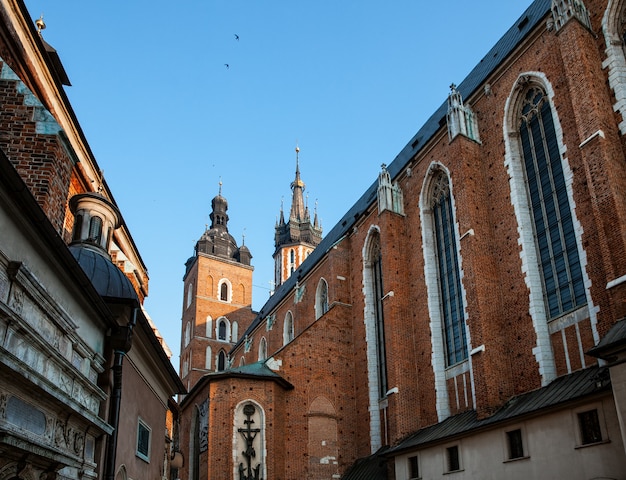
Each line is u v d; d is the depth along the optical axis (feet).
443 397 116.78
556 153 98.32
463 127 115.96
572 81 89.20
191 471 150.30
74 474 44.50
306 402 145.79
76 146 81.56
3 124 53.88
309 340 152.56
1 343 31.58
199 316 311.88
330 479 139.44
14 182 31.12
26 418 34.76
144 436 71.92
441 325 123.13
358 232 164.45
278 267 356.38
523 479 79.05
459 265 114.21
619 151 83.41
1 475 31.40
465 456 92.22
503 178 108.37
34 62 65.67
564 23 92.22
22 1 58.75
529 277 97.60
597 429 69.36
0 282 31.73
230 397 136.98
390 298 130.93
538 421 78.33
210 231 342.23
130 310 56.44
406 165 141.69
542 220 99.30
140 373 67.56
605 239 78.07
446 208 128.06
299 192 374.43
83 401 46.75
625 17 90.79
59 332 41.19
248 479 129.80
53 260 39.24
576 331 87.86
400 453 110.73
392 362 125.90
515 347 98.17
